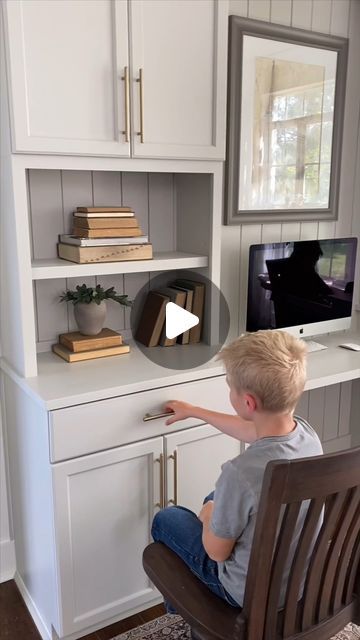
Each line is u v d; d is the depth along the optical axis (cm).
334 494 115
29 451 179
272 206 239
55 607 174
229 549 125
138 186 213
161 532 152
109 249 184
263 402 122
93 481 168
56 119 162
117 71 168
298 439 126
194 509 193
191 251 217
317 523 115
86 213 183
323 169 252
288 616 121
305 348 128
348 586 132
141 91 173
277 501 108
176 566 143
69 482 164
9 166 161
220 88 188
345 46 245
